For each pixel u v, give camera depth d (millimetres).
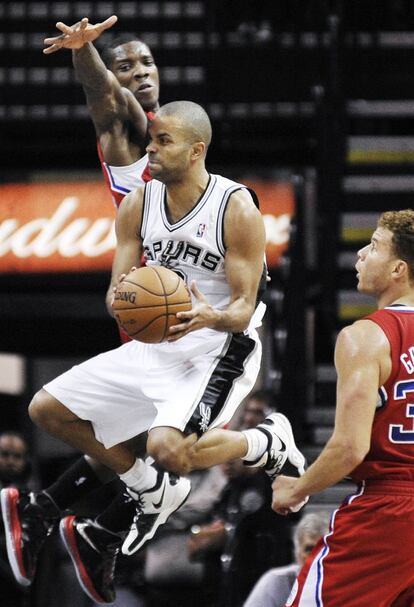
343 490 18016
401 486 10703
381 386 10680
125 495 12344
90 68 12406
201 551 18062
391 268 11000
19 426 28094
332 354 21094
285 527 17828
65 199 25219
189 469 11203
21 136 25531
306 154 25359
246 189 11375
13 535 12203
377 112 22828
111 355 11773
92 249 24562
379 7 25203
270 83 25047
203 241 11281
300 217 20203
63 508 12445
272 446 11711
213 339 11547
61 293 25453
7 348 26172
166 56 25062
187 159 11219
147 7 25266
